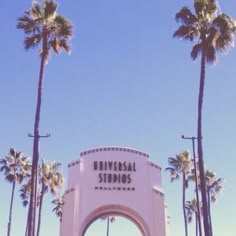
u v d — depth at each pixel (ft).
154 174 177.47
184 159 225.56
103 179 172.24
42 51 125.18
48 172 222.48
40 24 127.85
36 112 117.08
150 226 168.86
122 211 175.52
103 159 174.81
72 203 168.45
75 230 163.84
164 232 168.96
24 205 234.99
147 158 178.50
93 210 168.14
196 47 123.54
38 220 208.74
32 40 127.03
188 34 125.59
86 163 174.29
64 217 167.63
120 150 176.55
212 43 121.19
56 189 226.99
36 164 112.57
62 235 164.86
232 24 120.37
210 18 123.13
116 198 170.60
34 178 111.34
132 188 172.35
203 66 119.34
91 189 170.81
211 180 245.45
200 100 116.57
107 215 178.60
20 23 127.44
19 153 235.61
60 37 129.18
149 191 173.37
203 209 107.96
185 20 125.39
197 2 123.95
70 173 175.01
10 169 231.91
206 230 105.70
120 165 174.70
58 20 127.75
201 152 112.37
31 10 127.34
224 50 121.39
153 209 171.32
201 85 117.80
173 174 226.38
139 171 175.11
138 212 169.78
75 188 169.99
